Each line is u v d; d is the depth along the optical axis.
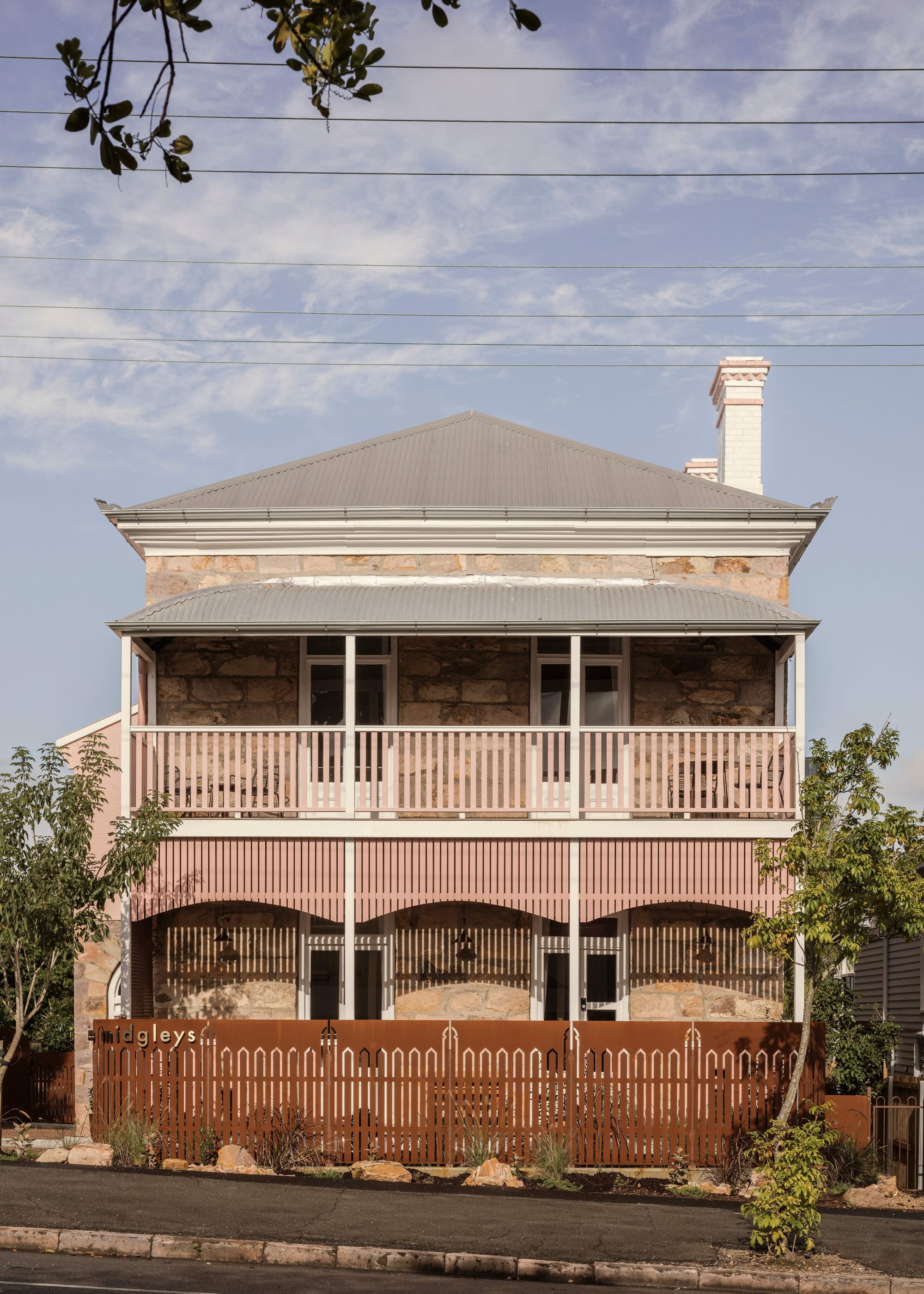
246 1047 13.31
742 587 16.03
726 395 20.31
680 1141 13.10
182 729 14.32
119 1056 13.33
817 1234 10.80
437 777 14.81
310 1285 8.93
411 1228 10.54
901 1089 17.19
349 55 4.79
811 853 12.38
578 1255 9.99
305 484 17.05
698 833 14.09
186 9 4.37
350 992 14.05
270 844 14.26
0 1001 16.44
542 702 16.22
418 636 16.11
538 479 17.03
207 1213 10.66
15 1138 14.17
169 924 15.81
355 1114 13.26
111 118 4.41
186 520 16.11
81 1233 9.83
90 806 13.85
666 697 16.09
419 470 17.36
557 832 14.16
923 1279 9.62
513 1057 13.27
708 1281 9.65
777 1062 13.17
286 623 14.32
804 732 14.13
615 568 16.12
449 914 15.72
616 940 15.57
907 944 21.03
